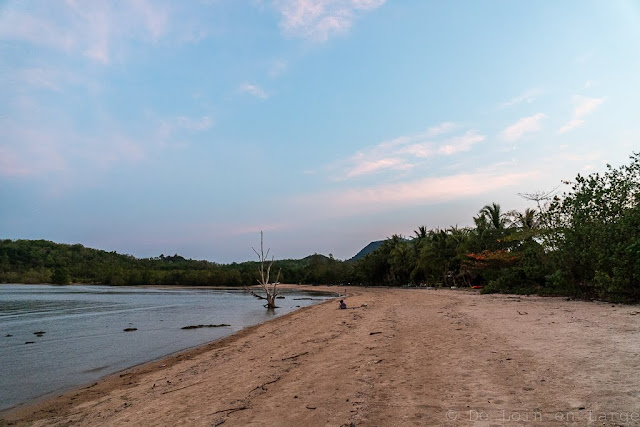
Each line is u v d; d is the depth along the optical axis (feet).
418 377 24.11
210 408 23.06
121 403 28.68
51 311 124.98
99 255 517.55
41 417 27.35
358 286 336.08
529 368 23.45
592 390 18.44
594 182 68.08
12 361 49.44
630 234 58.34
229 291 322.14
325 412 19.42
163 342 63.16
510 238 113.50
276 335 59.00
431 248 200.54
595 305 56.65
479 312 58.03
